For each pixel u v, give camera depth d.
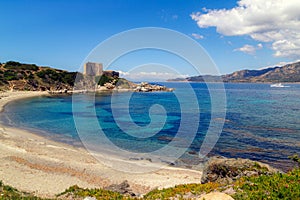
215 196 7.82
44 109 62.19
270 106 68.19
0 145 27.41
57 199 11.35
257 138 32.88
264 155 26.06
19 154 24.14
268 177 9.34
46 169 20.41
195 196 9.39
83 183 17.91
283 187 8.10
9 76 113.19
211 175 12.27
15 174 18.47
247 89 155.12
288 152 27.16
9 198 11.38
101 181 18.55
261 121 45.47
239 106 67.94
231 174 11.84
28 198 11.54
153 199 9.88
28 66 128.75
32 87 113.00
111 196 11.16
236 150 27.78
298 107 65.81
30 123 43.88
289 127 40.16
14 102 77.69
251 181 9.28
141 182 18.56
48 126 41.28
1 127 39.56
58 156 24.25
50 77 124.50
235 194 8.23
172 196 9.80
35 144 28.89
